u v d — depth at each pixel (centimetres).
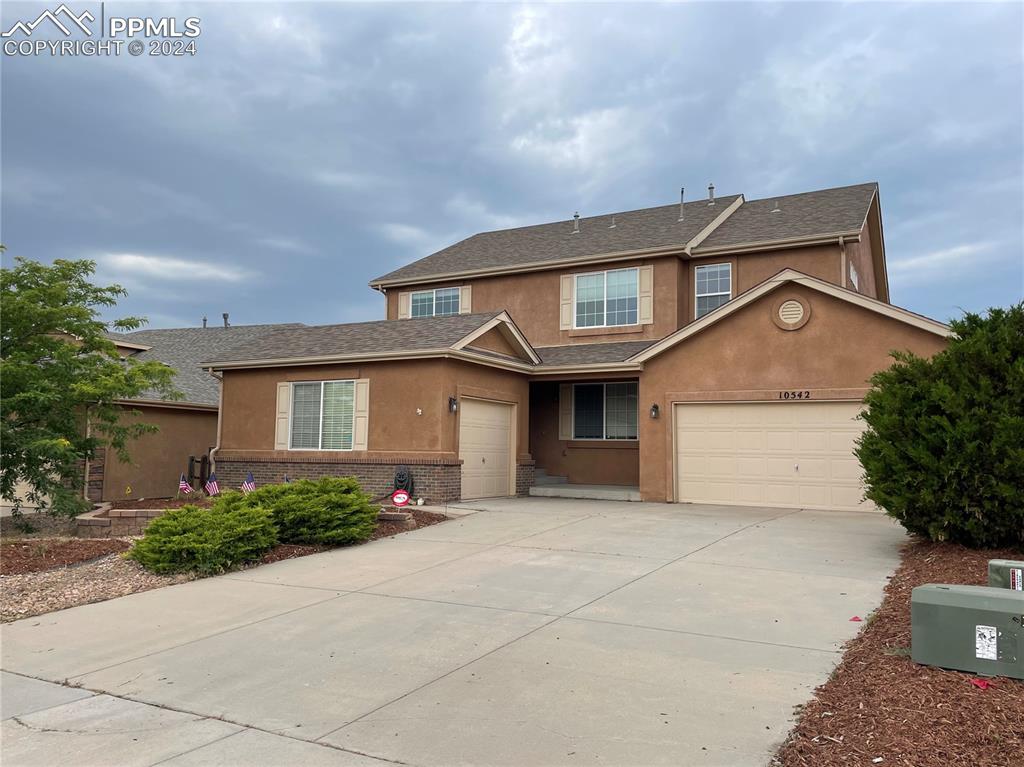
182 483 1742
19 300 1255
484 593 823
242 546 988
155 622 748
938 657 516
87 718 508
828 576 863
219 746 455
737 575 877
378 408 1664
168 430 1995
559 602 778
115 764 433
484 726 474
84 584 909
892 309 1400
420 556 1037
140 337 2888
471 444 1695
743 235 1900
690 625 684
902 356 990
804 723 457
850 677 531
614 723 472
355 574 938
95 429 1443
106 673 601
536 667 583
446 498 1570
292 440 1781
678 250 1872
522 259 2128
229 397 1891
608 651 617
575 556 1007
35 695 555
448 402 1599
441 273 2222
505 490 1828
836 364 1463
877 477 952
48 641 692
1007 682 483
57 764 434
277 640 677
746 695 512
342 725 483
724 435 1582
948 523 896
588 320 2025
